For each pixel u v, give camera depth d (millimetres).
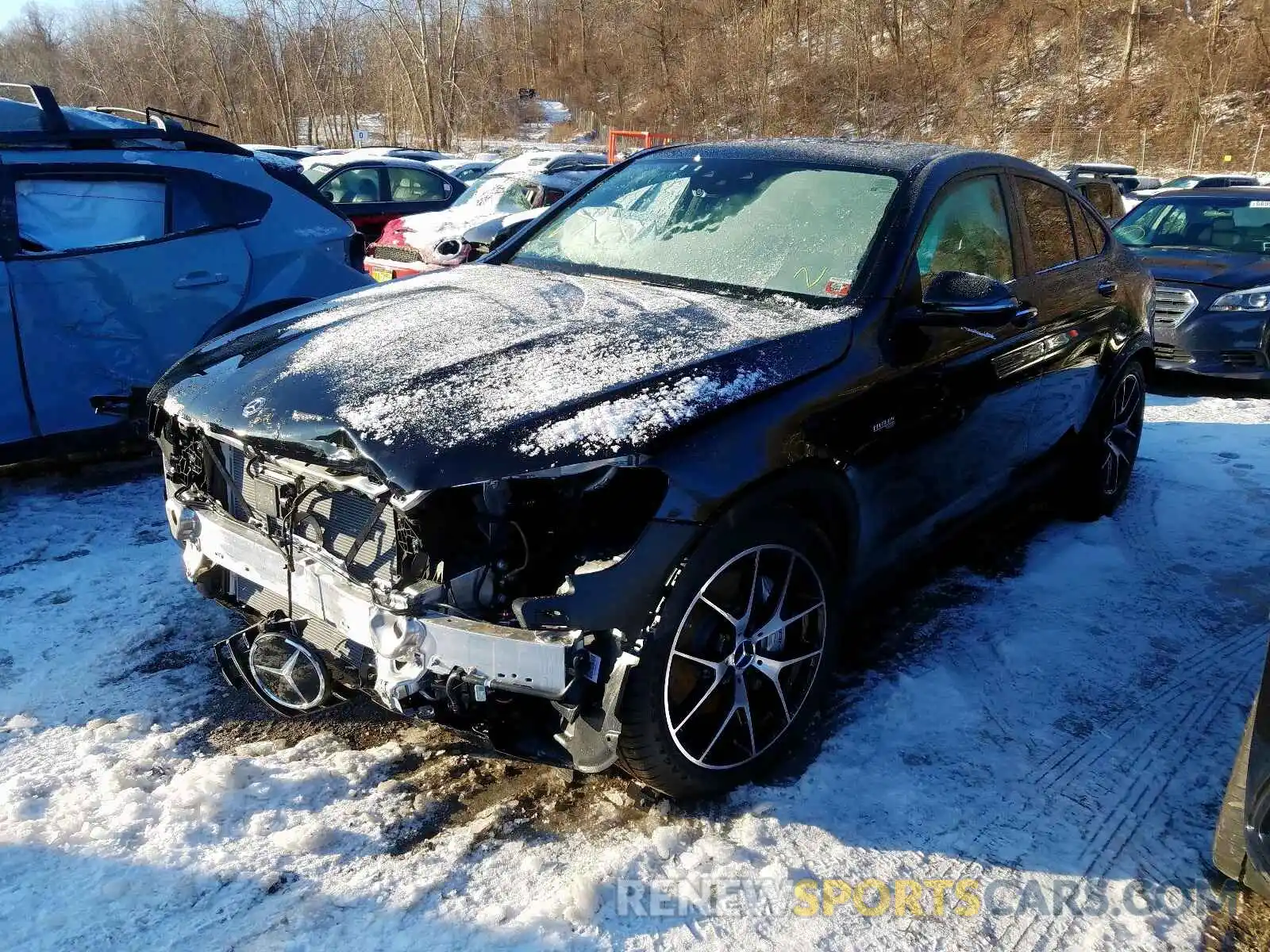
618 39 53250
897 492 3129
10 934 2154
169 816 2510
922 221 3295
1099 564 4262
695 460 2365
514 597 2275
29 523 4293
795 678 2832
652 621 2318
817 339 2844
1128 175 19547
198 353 3059
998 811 2676
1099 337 4383
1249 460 5742
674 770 2479
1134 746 2990
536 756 2387
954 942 2254
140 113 5238
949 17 44688
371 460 2227
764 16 46625
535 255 3795
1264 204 8289
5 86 4641
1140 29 41031
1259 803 2021
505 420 2281
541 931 2215
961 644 3541
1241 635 3691
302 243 5289
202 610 3568
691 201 3680
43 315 4320
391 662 2275
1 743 2787
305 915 2236
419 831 2521
